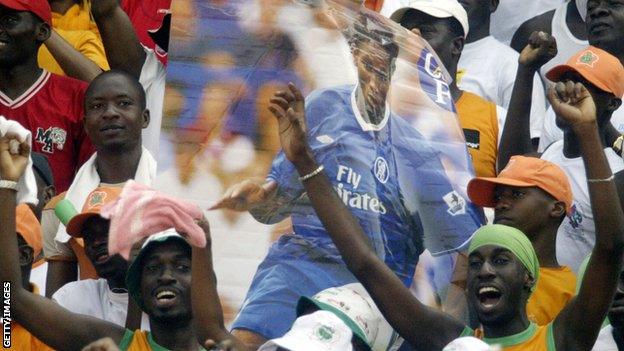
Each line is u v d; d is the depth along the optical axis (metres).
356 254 13.94
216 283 13.99
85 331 13.97
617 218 13.97
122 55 17.73
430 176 14.63
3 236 13.63
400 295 13.97
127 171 16.47
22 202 13.66
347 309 13.98
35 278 16.38
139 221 13.50
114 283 15.24
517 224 15.66
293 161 13.98
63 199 15.89
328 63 14.52
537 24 20.58
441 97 14.84
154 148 17.52
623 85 17.44
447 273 14.55
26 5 17.23
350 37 14.62
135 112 16.50
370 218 14.41
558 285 15.55
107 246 15.17
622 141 16.17
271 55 14.45
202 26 14.42
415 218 14.55
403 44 14.80
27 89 17.31
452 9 18.50
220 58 14.40
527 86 17.75
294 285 14.09
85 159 17.28
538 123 19.41
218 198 14.20
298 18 14.49
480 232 14.46
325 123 14.45
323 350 13.02
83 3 18.98
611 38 18.98
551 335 14.23
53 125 17.22
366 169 14.45
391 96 14.70
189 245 14.04
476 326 14.67
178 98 14.32
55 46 17.98
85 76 18.02
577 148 17.22
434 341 14.09
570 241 16.89
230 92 14.36
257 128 14.30
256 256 14.12
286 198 14.17
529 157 15.96
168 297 13.95
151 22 18.98
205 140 14.27
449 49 18.50
